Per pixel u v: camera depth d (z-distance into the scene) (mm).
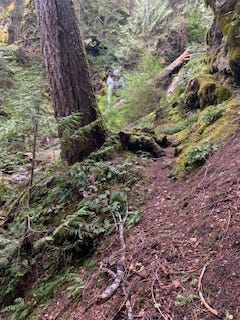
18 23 17219
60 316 3322
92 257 3936
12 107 4539
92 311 2998
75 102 5945
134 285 2916
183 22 15602
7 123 4051
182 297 2518
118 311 2713
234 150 4445
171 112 10148
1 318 4035
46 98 4371
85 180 5082
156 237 3525
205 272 2680
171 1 16422
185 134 7125
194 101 9047
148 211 4293
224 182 3801
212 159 4695
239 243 2756
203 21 14078
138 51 15750
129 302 2727
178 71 13312
